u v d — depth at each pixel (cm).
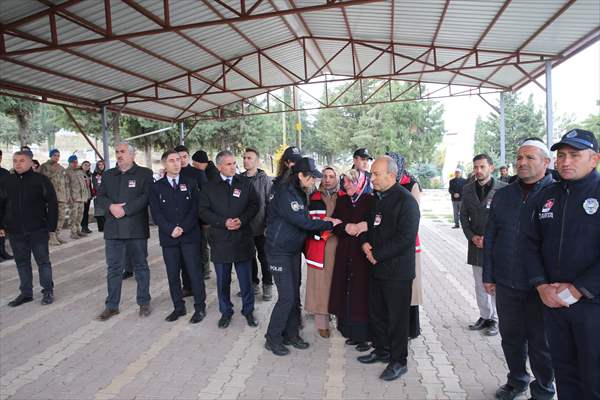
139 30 830
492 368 324
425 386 299
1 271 677
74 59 888
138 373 328
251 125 2522
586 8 773
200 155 540
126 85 1155
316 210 377
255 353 361
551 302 214
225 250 406
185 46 1002
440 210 1720
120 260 456
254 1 842
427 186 3503
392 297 301
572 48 996
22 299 506
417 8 868
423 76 1458
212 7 821
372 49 1240
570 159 208
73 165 973
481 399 281
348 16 971
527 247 236
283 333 374
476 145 3522
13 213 488
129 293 542
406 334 306
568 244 212
